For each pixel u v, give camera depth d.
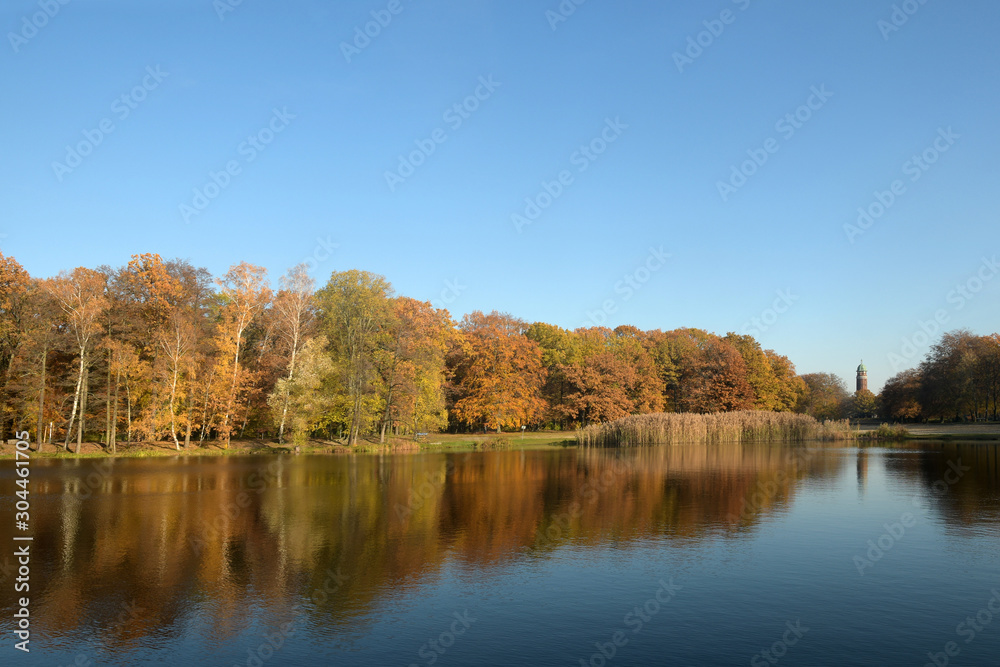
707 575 16.89
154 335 57.50
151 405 55.59
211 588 15.81
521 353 80.44
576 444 67.88
